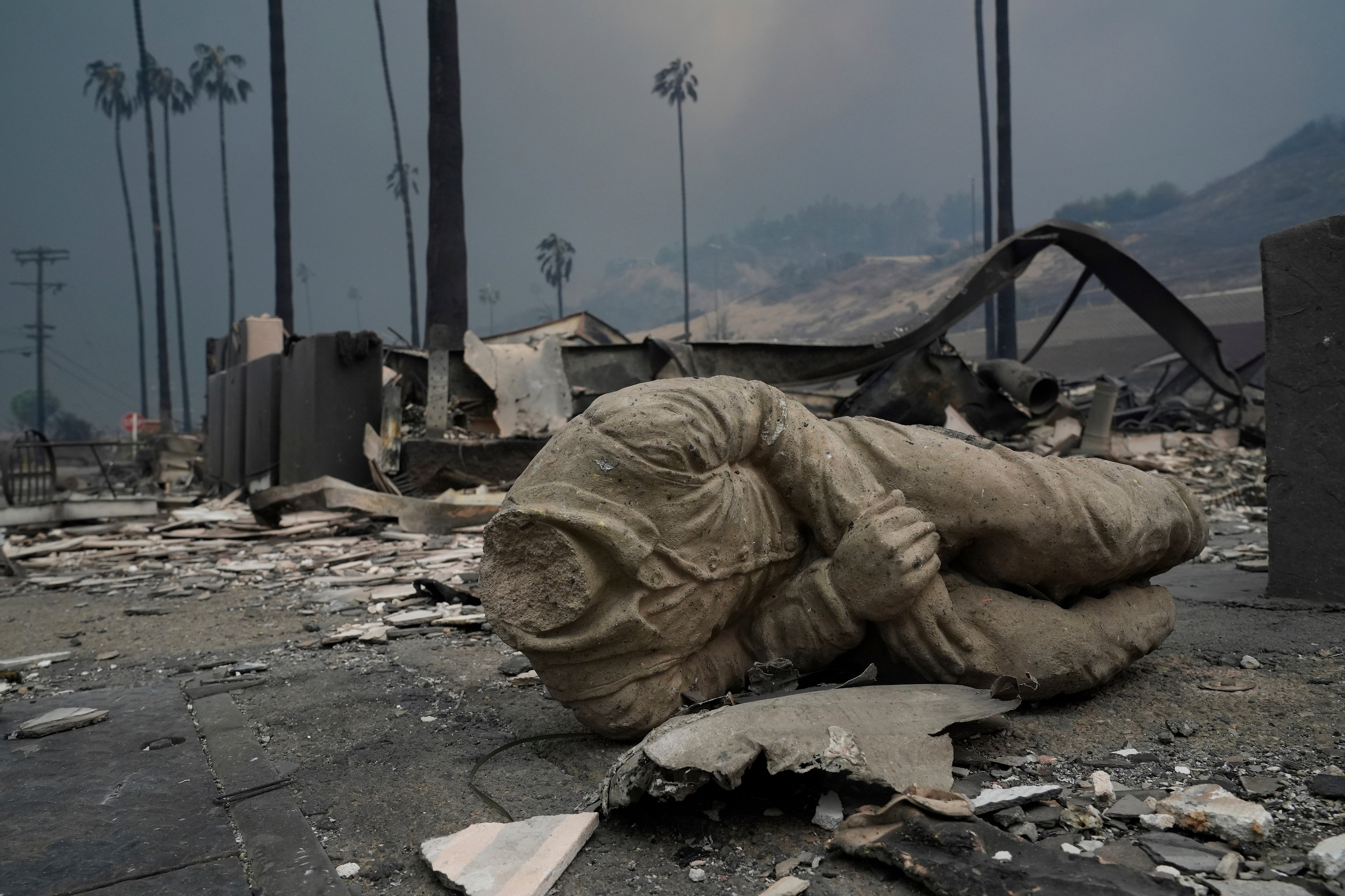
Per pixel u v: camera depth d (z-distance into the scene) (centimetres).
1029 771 293
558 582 309
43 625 671
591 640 313
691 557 323
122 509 1292
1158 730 325
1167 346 3991
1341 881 214
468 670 475
